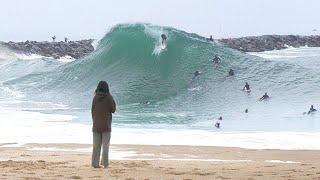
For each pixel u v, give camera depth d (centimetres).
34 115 9125
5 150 5209
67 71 14550
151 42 14162
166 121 8481
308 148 5388
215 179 3156
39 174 3244
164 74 13238
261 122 8094
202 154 4947
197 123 8150
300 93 11225
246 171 3559
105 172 3419
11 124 7656
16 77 15350
